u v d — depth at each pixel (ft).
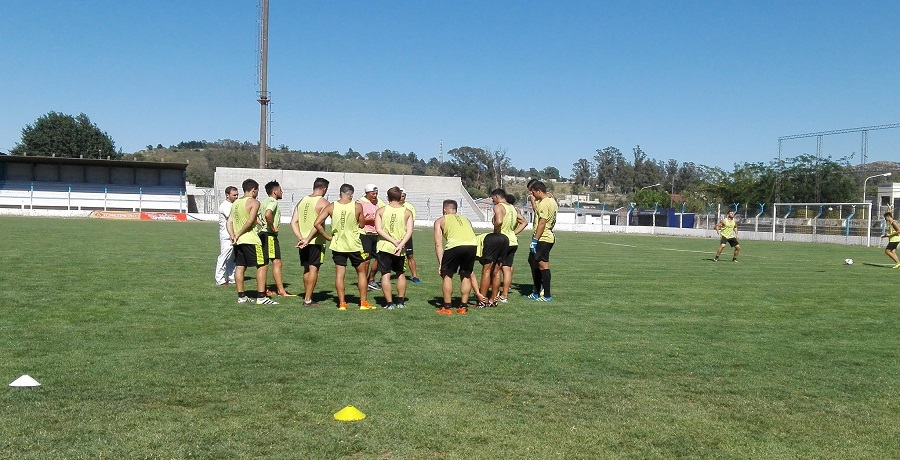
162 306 32.04
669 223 184.85
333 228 32.27
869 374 21.62
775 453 14.69
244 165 416.26
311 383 19.07
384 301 35.12
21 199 191.62
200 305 32.58
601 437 15.38
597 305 35.58
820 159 166.20
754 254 86.02
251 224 32.73
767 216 162.71
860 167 160.35
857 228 127.65
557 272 53.47
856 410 17.79
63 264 50.21
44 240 77.71
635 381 20.18
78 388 18.19
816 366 22.59
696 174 416.46
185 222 163.63
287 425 15.62
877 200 169.17
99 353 22.30
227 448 14.19
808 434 15.92
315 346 24.03
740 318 32.35
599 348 24.72
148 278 42.73
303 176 214.90
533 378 20.22
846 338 27.71
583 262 64.64
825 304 37.63
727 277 52.06
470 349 24.02
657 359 23.13
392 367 21.12
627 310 34.12
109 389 18.16
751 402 18.29
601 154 450.30
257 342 24.52
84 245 71.05
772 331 29.04
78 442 14.34
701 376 20.97
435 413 16.69
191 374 19.83
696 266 62.54
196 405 16.96
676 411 17.38
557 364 22.06
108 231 103.60
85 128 286.05
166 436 14.78
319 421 15.92
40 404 16.75
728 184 211.20
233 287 39.09
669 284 46.14
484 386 19.21
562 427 15.96
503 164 374.84
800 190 169.99
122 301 33.19
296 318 29.66
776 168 174.29
